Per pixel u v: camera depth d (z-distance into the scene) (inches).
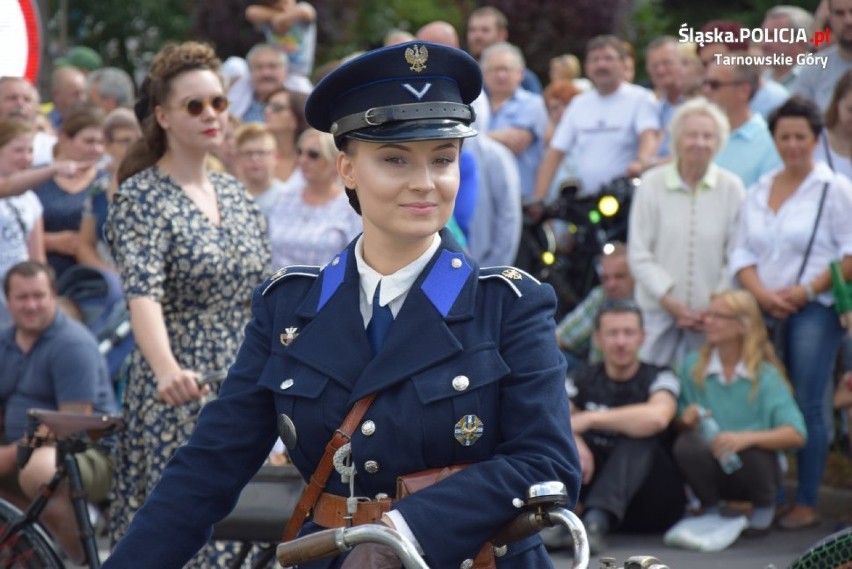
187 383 511.5
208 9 1582.2
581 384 825.5
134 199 536.7
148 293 525.7
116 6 1894.7
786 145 825.5
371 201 315.0
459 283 320.8
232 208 557.0
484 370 310.8
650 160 993.5
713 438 789.2
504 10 1722.4
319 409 317.7
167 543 325.1
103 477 599.8
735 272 845.8
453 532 296.5
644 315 875.4
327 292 328.2
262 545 513.7
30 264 737.6
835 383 853.8
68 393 734.5
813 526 823.1
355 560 302.2
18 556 569.0
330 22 1761.8
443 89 317.1
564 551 764.6
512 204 917.8
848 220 820.6
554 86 1190.3
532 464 303.4
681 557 752.3
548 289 322.7
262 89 1080.2
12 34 689.0
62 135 943.0
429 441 308.5
